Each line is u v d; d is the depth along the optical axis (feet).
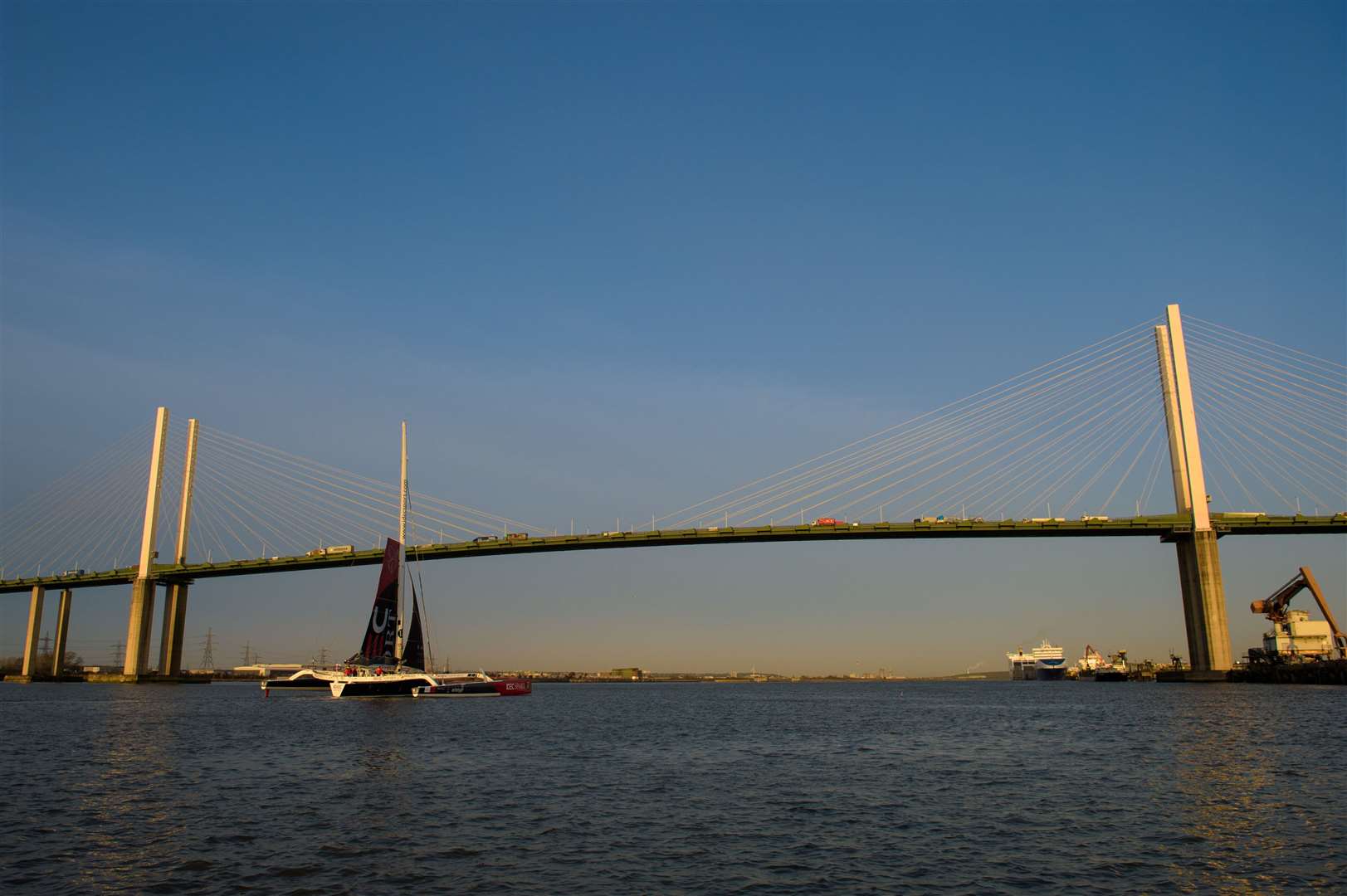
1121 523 410.72
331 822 95.09
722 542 433.48
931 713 294.46
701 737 194.90
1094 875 75.41
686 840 88.02
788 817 99.35
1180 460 416.87
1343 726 194.18
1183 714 242.37
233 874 75.25
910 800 110.01
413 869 77.41
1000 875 75.56
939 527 414.62
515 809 103.35
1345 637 479.00
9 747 161.89
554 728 215.10
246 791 114.32
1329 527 396.78
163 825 93.30
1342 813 98.32
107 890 70.85
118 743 170.19
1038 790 116.37
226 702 331.57
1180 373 416.46
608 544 439.63
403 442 368.27
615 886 72.64
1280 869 76.69
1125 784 119.65
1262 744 160.97
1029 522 413.18
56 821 94.99
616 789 118.01
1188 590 416.46
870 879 74.84
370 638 355.56
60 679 568.00
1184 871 76.28
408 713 271.49
